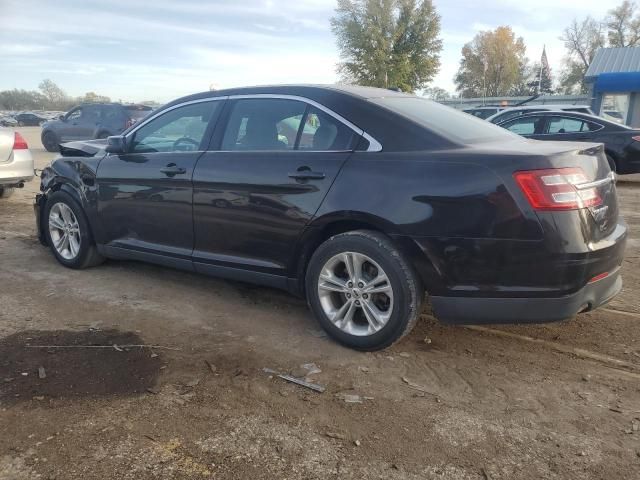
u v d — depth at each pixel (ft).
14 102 334.24
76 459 8.45
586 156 10.96
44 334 12.81
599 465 8.46
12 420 9.39
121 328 13.25
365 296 11.77
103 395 10.22
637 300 15.17
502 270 10.46
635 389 10.64
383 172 11.35
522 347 12.39
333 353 12.06
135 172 15.35
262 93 13.87
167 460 8.46
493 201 10.32
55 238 18.10
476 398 10.30
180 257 14.83
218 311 14.44
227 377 10.98
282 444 8.89
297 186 12.30
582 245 10.25
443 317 11.16
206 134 14.43
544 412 9.87
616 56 82.38
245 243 13.42
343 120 12.30
